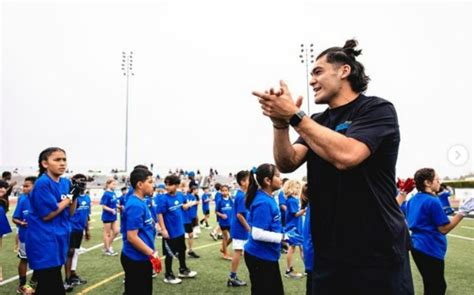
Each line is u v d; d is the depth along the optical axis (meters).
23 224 5.66
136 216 4.03
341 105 1.74
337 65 1.73
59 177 4.43
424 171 4.46
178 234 6.74
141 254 4.09
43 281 3.87
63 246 4.09
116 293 5.70
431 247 4.20
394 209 1.63
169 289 6.00
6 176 9.03
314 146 1.43
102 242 11.09
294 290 5.94
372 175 1.57
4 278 6.61
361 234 1.54
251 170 4.16
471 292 5.64
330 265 1.60
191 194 12.70
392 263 1.53
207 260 8.56
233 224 6.33
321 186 1.67
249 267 3.97
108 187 9.47
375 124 1.52
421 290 5.79
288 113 1.41
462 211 4.08
